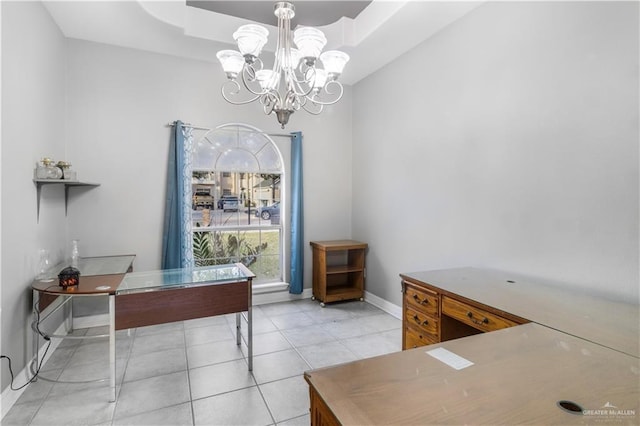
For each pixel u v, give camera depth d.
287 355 2.75
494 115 2.52
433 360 1.17
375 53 3.47
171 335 3.13
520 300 1.81
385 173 3.84
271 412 2.01
